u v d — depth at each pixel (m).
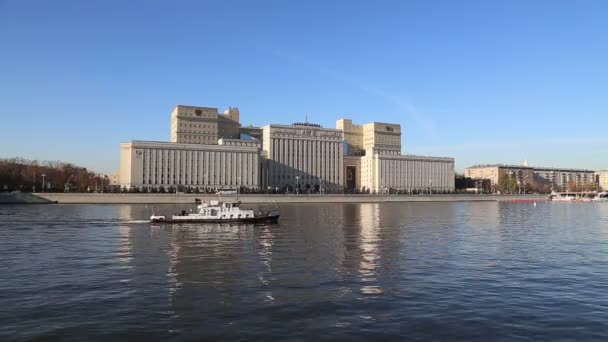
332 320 30.88
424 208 198.38
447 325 29.83
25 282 41.66
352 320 30.88
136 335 28.23
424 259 54.00
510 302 34.88
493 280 42.34
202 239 73.56
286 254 57.88
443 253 58.69
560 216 137.75
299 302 35.03
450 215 141.88
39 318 31.25
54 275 44.75
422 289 39.00
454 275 44.62
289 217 129.50
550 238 75.88
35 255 56.88
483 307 33.62
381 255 57.06
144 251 60.41
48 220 109.81
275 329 29.20
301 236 78.19
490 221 115.50
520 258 54.72
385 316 31.67
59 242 69.38
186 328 29.41
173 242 69.69
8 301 35.22
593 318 31.12
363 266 49.47
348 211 167.62
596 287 39.66
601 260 53.34
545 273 45.53
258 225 99.50
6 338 27.70
